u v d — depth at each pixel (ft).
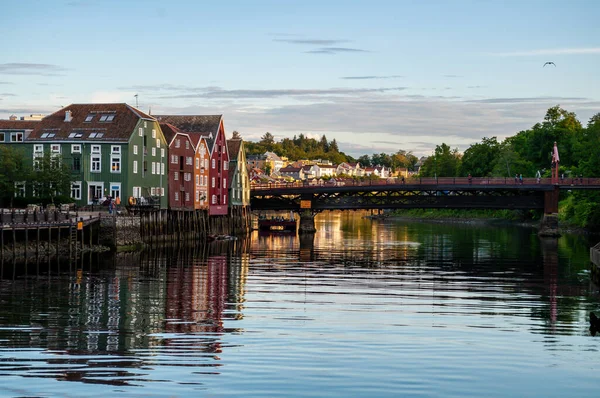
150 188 314.35
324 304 149.59
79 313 134.82
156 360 103.09
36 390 90.02
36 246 217.36
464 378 97.76
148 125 312.09
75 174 301.22
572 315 140.46
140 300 150.92
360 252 279.08
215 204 377.09
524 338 119.55
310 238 366.84
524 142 614.34
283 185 425.69
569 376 99.35
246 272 203.72
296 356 106.22
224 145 390.21
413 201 397.60
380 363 103.50
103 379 94.48
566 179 377.91
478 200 388.78
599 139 447.01
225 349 109.50
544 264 234.58
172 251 270.46
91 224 250.98
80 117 309.83
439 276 201.46
